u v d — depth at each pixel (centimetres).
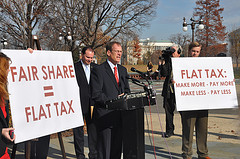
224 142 533
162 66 461
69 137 589
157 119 814
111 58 365
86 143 544
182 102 396
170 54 457
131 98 297
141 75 326
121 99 295
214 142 534
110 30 2264
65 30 2136
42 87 302
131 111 310
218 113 896
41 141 369
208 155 450
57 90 319
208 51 4403
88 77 453
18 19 1708
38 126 287
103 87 357
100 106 352
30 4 1838
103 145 354
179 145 521
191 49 435
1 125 228
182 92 399
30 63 298
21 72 286
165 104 585
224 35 4553
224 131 626
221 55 463
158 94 1612
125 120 316
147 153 469
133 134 308
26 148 354
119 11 2188
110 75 361
